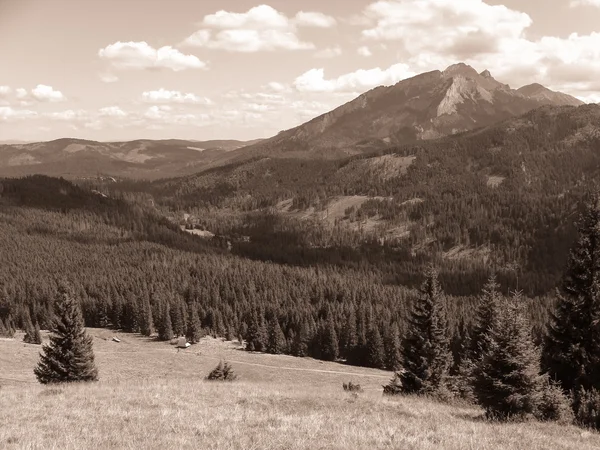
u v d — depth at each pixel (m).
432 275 37.69
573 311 29.56
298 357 121.75
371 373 101.12
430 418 22.52
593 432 21.50
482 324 40.47
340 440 16.47
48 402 23.06
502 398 23.47
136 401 23.53
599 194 30.38
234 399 25.09
